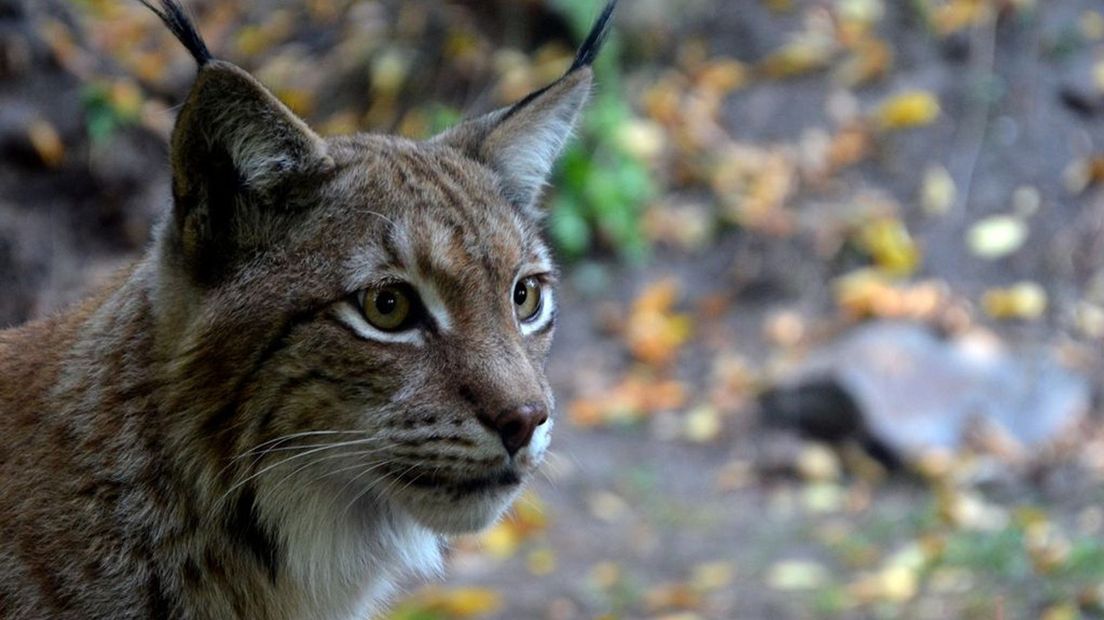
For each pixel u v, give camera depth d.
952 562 9.43
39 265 10.28
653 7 15.15
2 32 10.74
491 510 4.85
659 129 14.60
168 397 4.72
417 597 9.23
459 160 5.26
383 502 5.15
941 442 11.28
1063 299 12.77
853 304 12.85
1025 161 13.91
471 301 4.82
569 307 13.42
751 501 11.02
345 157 4.89
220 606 4.88
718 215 13.95
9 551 4.66
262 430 4.71
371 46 14.75
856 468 11.30
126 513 4.72
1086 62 14.63
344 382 4.69
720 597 9.31
